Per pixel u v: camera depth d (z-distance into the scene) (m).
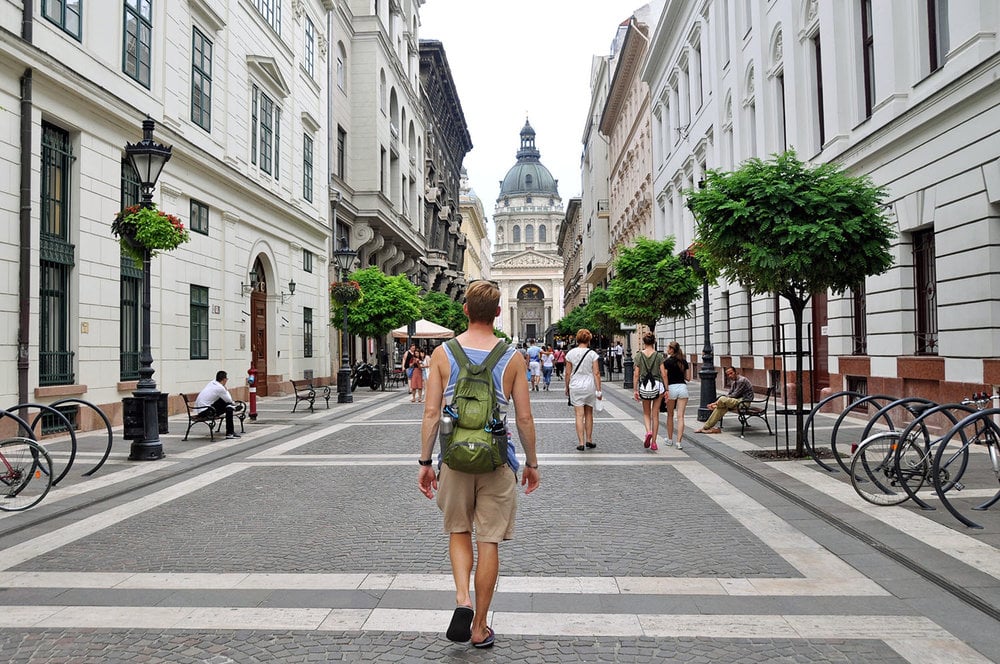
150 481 8.97
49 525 6.87
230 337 21.55
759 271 9.45
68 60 13.49
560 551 5.81
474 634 3.95
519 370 3.97
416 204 51.09
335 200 32.47
